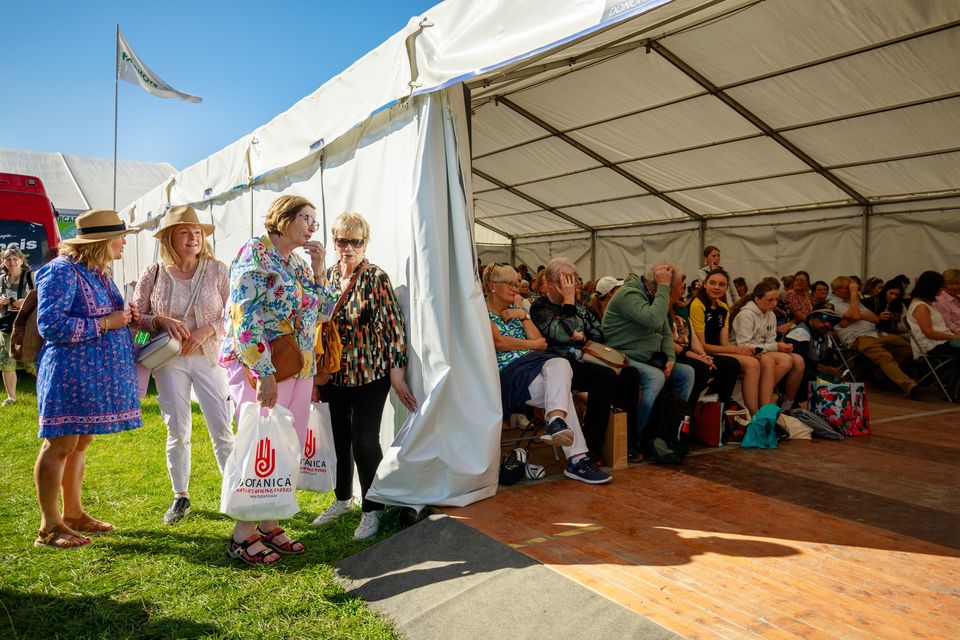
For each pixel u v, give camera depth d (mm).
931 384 8070
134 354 3574
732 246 11375
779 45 5984
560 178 10773
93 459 5043
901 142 7523
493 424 3570
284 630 2471
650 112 7727
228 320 3150
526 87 7145
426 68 3562
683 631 2213
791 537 3100
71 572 3008
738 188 10016
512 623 2387
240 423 2990
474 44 3244
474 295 3617
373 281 3541
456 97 3738
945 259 8789
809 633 2205
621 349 4777
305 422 3238
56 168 25578
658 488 3883
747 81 6715
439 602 2598
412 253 3719
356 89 4262
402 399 3594
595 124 8266
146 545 3365
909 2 5121
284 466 2963
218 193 7070
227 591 2818
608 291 6324
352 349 3459
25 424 6215
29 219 9109
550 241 15164
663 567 2742
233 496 2934
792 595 2488
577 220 13484
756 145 8297
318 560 3160
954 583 2605
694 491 3830
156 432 5957
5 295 7273
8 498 4090
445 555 2977
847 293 8531
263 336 2906
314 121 4848
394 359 3553
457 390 3604
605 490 3838
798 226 10406
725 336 5793
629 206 11914
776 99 7020
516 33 3020
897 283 8703
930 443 5168
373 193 4254
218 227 7387
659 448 4473
